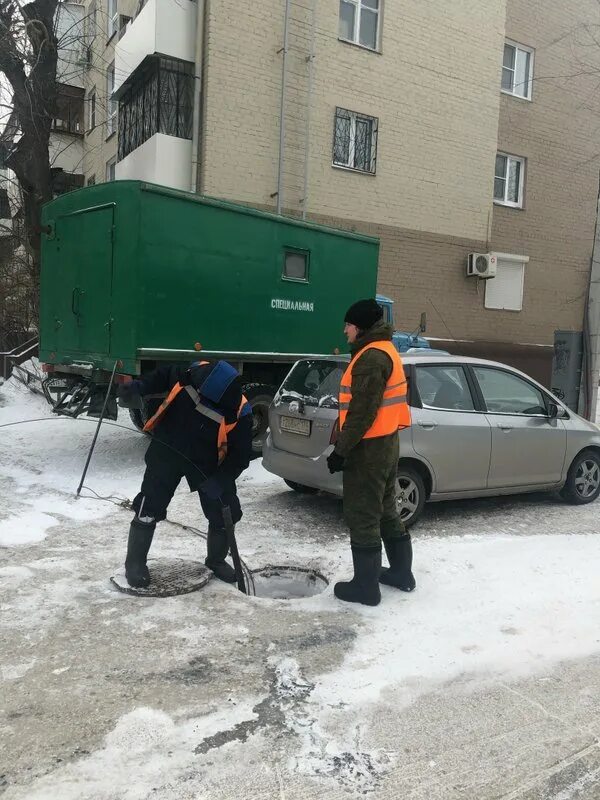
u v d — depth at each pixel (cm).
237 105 1251
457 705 295
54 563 445
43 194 1227
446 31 1507
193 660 324
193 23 1230
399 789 240
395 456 399
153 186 693
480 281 1636
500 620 381
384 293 1480
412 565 461
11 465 734
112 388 718
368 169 1438
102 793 229
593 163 1848
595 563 480
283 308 835
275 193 1304
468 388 597
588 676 325
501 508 648
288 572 464
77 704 283
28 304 1466
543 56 1741
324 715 282
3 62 1120
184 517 571
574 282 1848
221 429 401
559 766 257
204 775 241
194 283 737
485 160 1599
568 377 1055
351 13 1387
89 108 1902
